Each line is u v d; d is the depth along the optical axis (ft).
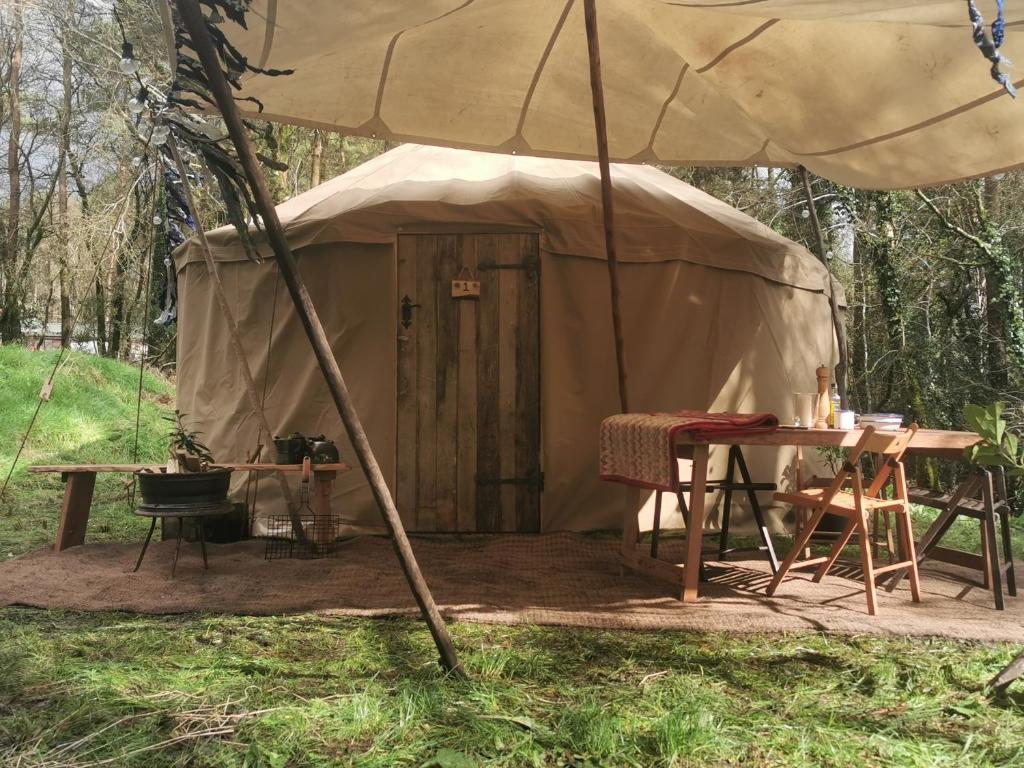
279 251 8.72
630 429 14.43
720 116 19.04
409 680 9.52
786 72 14.93
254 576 14.70
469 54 16.57
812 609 12.98
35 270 63.82
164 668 10.02
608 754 7.80
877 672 10.11
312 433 18.88
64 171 65.05
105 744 7.86
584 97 18.51
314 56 13.11
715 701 9.09
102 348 60.08
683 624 12.05
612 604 13.23
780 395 20.24
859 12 10.91
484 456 18.90
